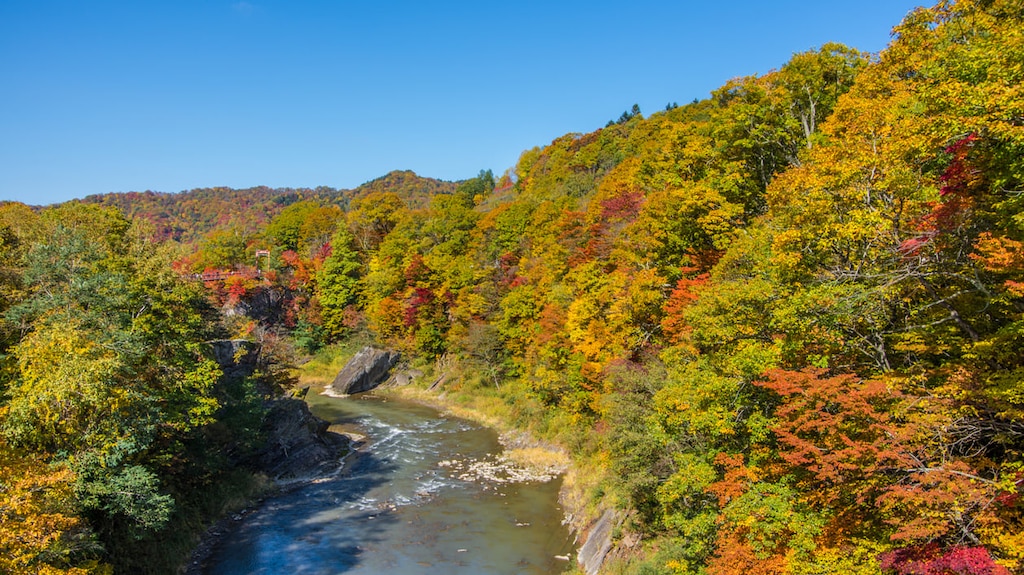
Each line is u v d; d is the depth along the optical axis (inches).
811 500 635.5
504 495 1435.8
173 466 1149.7
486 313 2760.8
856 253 731.4
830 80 1525.6
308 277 3762.3
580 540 1149.1
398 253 3624.5
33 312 975.6
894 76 1000.2
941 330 608.4
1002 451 544.4
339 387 2893.7
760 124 1497.3
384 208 4692.4
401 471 1641.2
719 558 715.4
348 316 3430.1
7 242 1416.1
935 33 885.2
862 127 760.3
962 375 531.5
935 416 511.8
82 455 782.5
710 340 896.9
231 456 1488.7
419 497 1425.9
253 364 1723.7
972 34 753.0
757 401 787.4
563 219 2625.5
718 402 807.7
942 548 483.8
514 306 2317.9
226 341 1604.3
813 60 1501.0
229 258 3811.5
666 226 1518.2
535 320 2225.6
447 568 1048.8
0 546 565.9
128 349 943.0
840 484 582.6
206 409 1155.9
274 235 4665.4
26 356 785.6
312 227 4557.1
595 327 1555.1
